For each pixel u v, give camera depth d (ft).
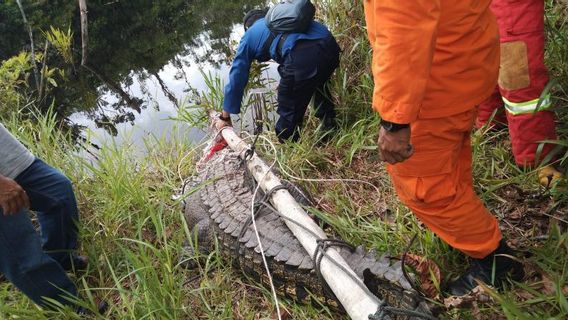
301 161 12.89
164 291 9.31
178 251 10.37
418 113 6.42
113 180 12.38
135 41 30.86
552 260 8.36
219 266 10.15
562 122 11.05
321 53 12.48
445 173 7.29
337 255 8.33
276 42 12.49
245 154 11.65
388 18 5.90
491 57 6.90
